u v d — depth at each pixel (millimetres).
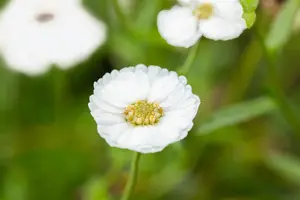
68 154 237
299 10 221
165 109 167
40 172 236
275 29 203
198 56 234
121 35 233
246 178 237
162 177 227
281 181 236
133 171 177
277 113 238
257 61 236
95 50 225
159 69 171
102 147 235
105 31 223
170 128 164
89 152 237
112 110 167
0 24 222
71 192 235
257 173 237
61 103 238
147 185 227
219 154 235
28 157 237
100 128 164
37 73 218
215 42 238
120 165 217
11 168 236
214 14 180
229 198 236
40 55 215
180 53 234
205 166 235
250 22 173
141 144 162
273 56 202
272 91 205
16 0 222
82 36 216
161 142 162
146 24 230
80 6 222
